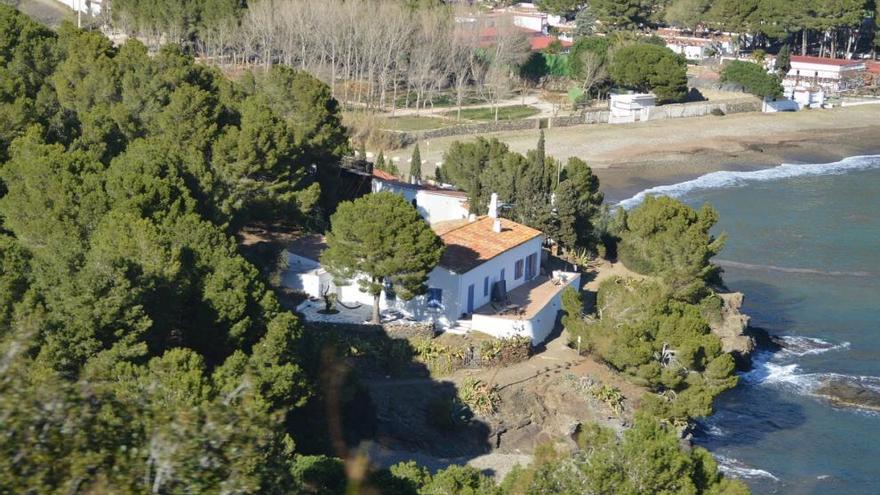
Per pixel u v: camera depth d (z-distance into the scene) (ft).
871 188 424.46
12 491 65.77
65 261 153.48
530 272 249.55
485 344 210.38
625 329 204.95
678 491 129.59
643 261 265.95
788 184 427.33
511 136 480.64
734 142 494.18
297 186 248.52
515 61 584.40
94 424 70.03
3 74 245.86
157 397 84.07
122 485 68.28
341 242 204.64
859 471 195.83
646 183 419.33
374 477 136.46
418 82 528.22
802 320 274.36
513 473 136.46
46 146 202.28
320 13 512.63
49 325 140.87
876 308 285.02
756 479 191.01
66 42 273.95
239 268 173.78
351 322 208.54
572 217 270.26
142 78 248.93
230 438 73.72
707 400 196.75
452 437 191.11
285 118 265.13
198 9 527.40
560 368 211.61
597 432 140.36
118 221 169.27
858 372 241.14
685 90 549.13
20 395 68.18
